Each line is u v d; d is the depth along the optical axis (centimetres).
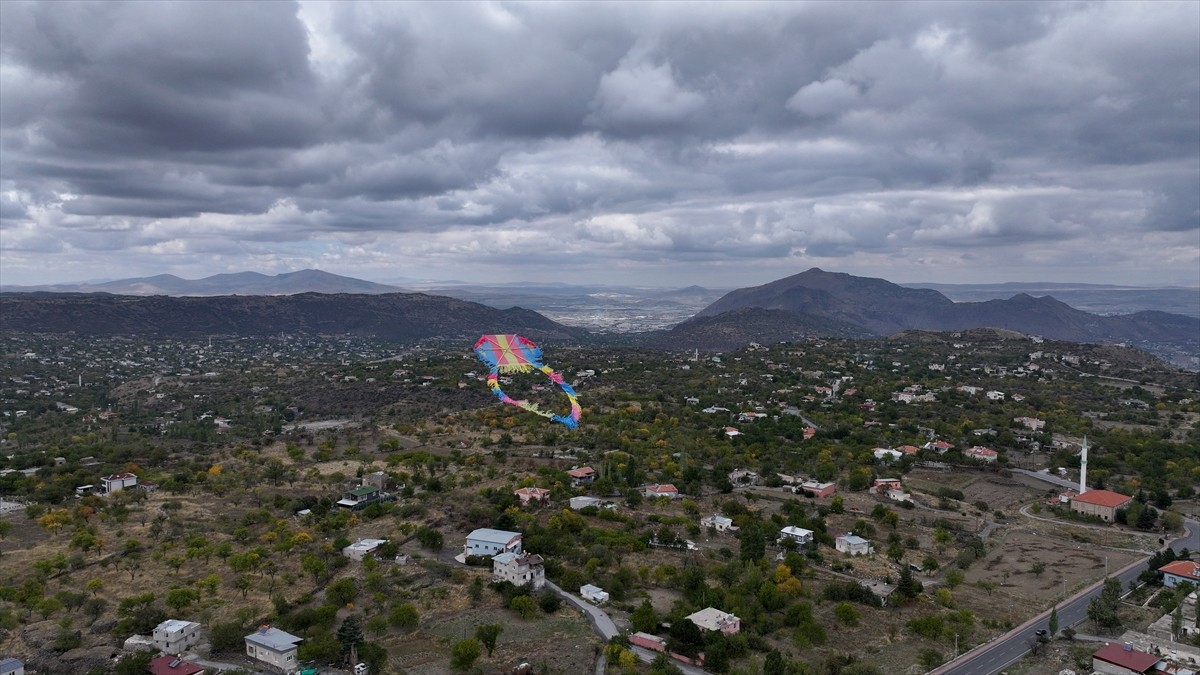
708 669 17150
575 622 19475
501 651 17775
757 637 18525
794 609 19762
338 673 16600
